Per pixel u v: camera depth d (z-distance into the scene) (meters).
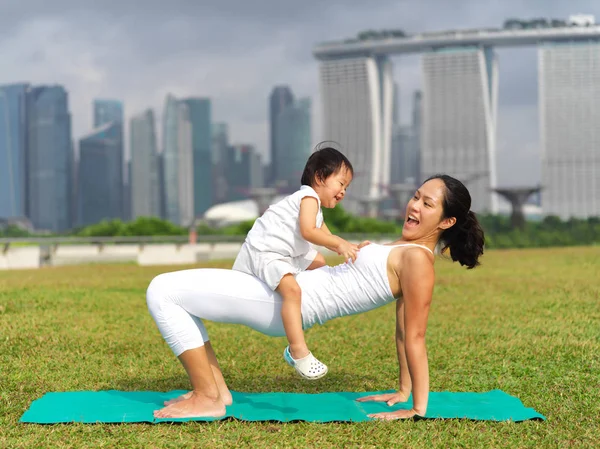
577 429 4.00
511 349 6.55
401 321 4.61
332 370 5.84
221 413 4.15
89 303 9.45
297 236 4.23
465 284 12.52
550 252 22.53
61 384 5.09
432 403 4.54
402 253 4.16
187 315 4.20
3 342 6.50
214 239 29.41
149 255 21.91
